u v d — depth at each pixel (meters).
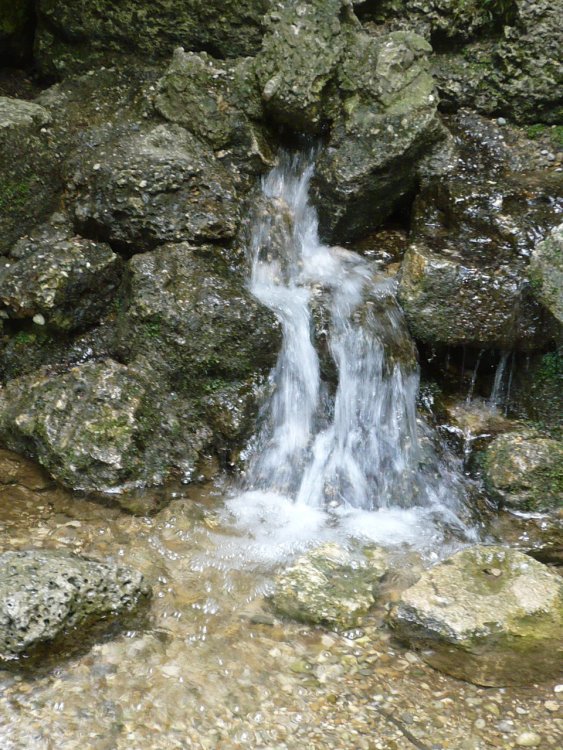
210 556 2.83
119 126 3.46
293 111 3.38
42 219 3.34
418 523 3.00
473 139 3.49
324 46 3.37
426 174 3.39
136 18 3.60
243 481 3.08
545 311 3.13
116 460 2.98
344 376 3.15
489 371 3.26
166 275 3.15
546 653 2.58
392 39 3.39
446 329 3.16
